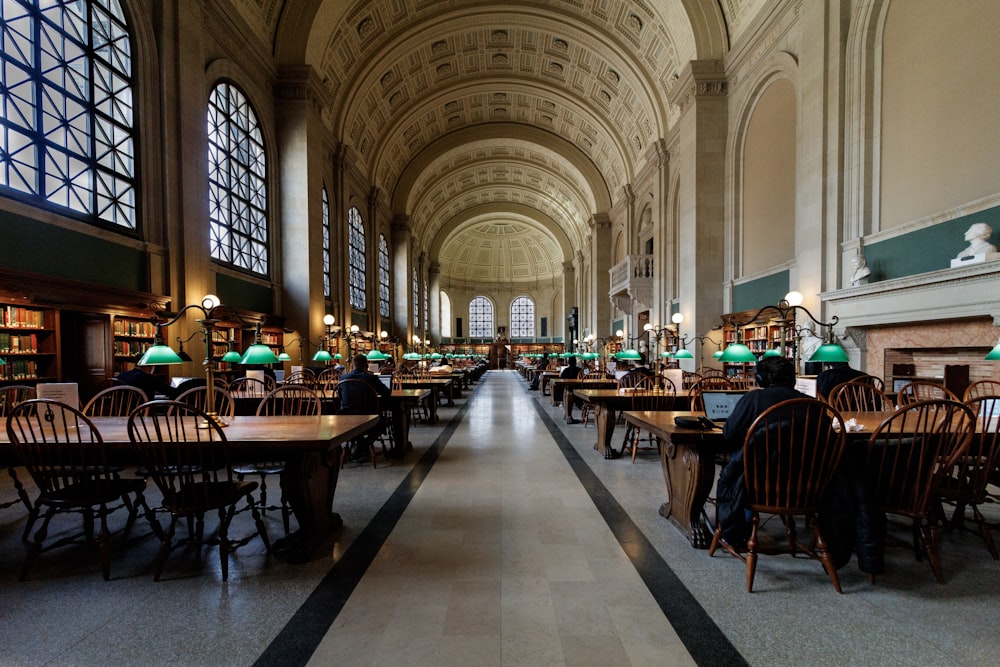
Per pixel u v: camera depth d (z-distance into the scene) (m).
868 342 6.61
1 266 4.62
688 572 2.71
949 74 5.52
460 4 13.77
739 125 10.33
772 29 9.00
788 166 8.73
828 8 7.09
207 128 7.93
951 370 5.30
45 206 5.22
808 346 7.07
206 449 2.86
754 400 2.73
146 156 6.75
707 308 10.89
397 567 2.78
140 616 2.26
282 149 11.01
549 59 16.34
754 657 1.94
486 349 37.50
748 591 2.49
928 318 5.33
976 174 5.20
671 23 11.97
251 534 3.03
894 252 6.12
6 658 1.93
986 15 5.09
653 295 15.23
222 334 8.41
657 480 4.70
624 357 9.15
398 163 20.94
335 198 14.30
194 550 3.05
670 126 14.01
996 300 4.57
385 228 21.02
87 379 5.86
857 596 2.44
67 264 5.48
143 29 6.74
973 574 2.67
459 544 3.12
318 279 11.76
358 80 14.01
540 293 37.66
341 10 11.67
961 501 2.91
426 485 4.54
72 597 2.44
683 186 11.66
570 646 2.02
